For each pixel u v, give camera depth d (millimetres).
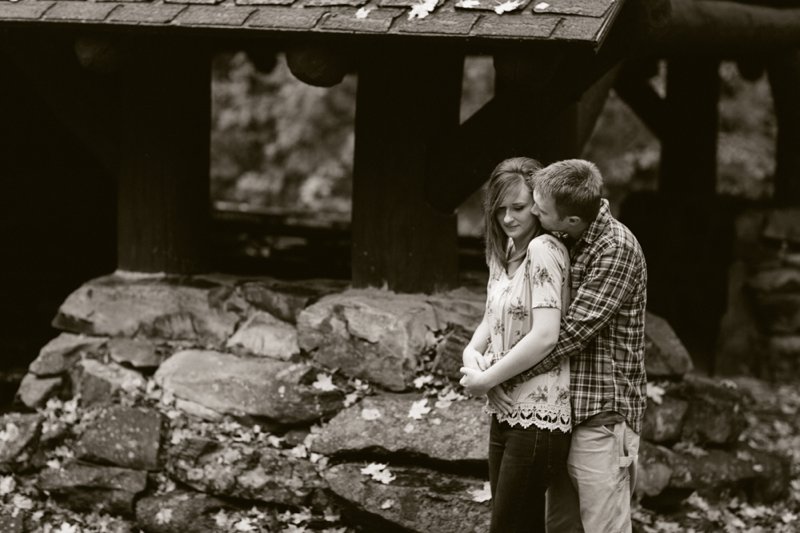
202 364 6906
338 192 21406
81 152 9742
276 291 7102
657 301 11312
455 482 5918
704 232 11203
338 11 5832
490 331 4852
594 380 4695
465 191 6773
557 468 4699
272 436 6488
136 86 7445
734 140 18531
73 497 6594
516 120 6438
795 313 11211
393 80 6727
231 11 6023
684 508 6895
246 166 22547
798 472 8070
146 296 7359
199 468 6391
